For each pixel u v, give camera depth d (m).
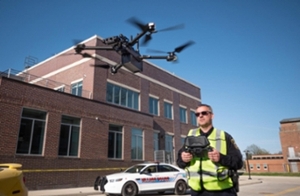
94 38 20.72
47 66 24.41
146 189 11.63
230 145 2.99
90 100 17.58
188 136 3.03
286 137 49.81
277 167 48.94
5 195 3.80
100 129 17.73
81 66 20.81
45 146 14.38
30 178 13.30
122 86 22.00
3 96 13.20
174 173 12.71
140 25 5.70
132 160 19.67
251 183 21.23
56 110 15.39
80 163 15.91
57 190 13.41
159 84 26.88
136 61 6.64
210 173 2.84
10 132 13.09
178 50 6.32
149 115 22.50
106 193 12.01
